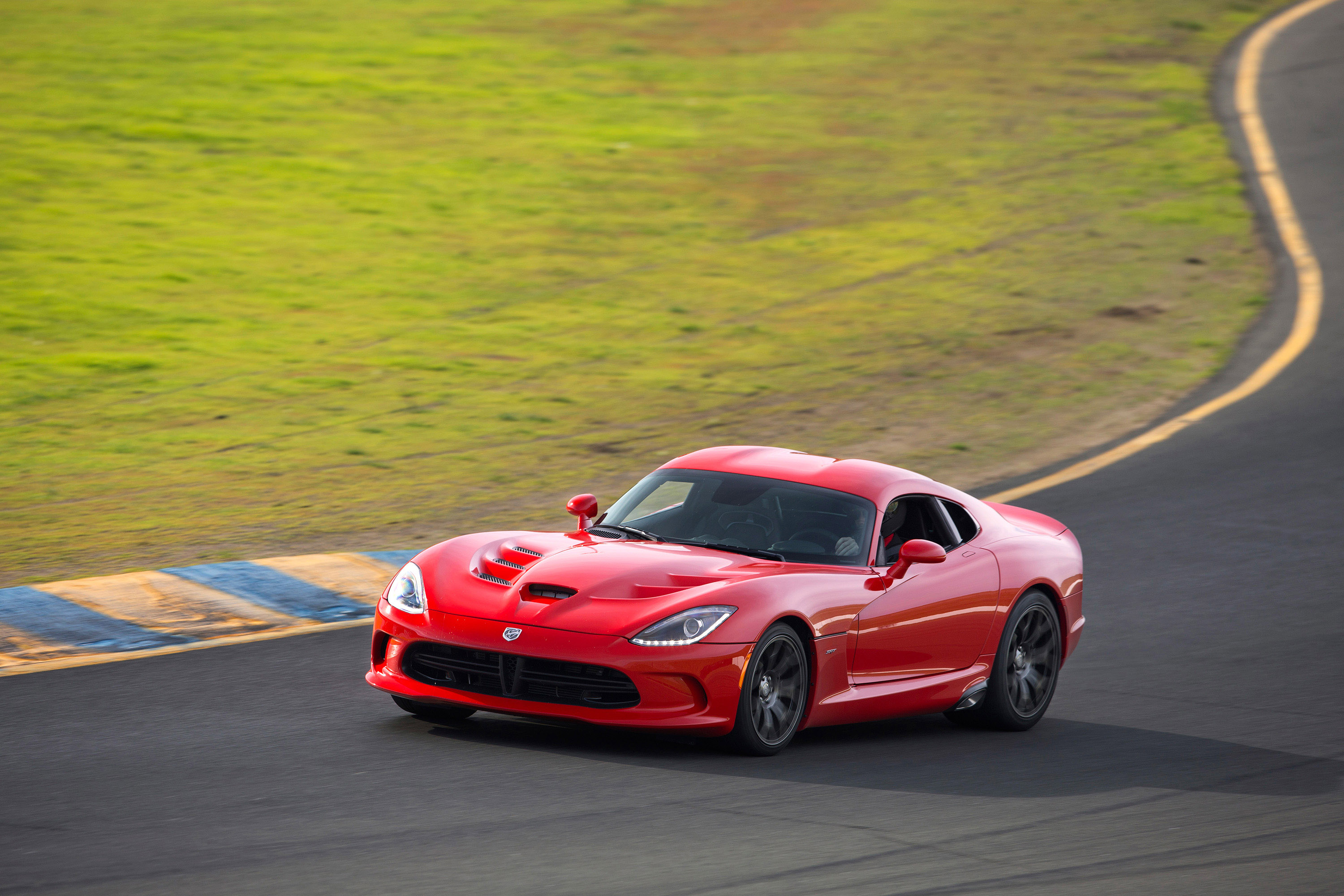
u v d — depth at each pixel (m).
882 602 28.00
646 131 109.88
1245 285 81.31
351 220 89.69
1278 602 41.19
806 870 20.53
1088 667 35.88
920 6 146.25
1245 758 28.59
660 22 139.62
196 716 27.52
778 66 127.38
